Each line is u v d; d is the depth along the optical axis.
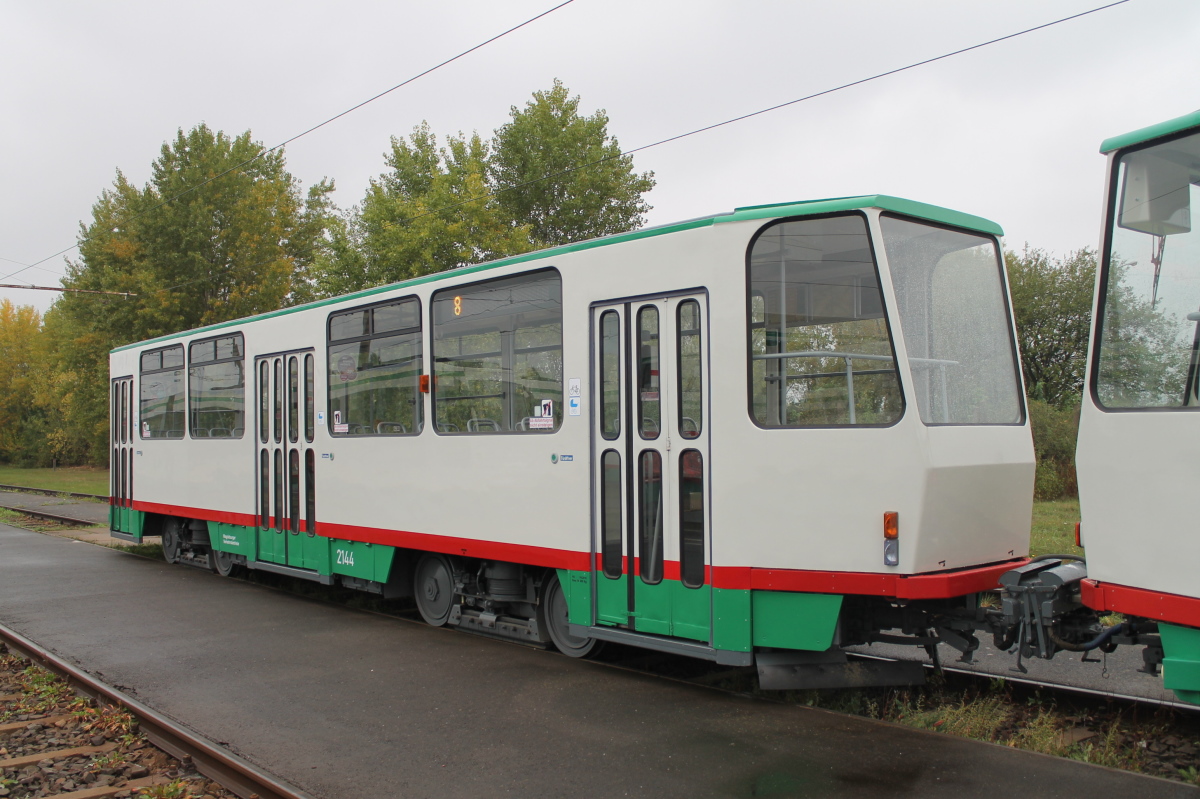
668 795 4.24
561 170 28.33
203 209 32.03
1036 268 23.30
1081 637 4.95
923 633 5.52
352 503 8.84
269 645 7.60
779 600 5.43
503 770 4.62
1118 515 4.14
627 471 6.15
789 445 5.39
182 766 4.89
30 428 54.78
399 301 8.33
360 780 4.53
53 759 5.02
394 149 28.03
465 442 7.46
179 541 12.59
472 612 7.90
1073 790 4.15
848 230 5.37
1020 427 5.86
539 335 6.85
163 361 12.68
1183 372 3.94
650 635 5.99
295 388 9.79
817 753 4.74
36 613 9.16
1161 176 4.09
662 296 5.95
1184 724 5.05
